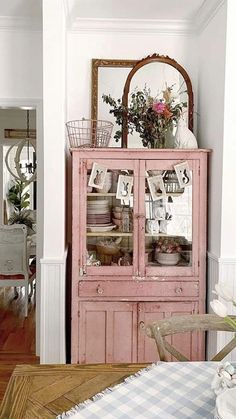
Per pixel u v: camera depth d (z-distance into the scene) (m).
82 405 1.06
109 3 2.51
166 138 2.58
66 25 2.64
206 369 1.28
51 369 1.29
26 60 2.87
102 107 2.80
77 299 2.44
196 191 2.47
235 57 2.27
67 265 2.72
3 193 6.23
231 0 2.23
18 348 3.09
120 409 1.04
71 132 2.76
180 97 2.80
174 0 2.48
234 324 1.02
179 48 2.87
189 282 2.48
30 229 4.96
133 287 2.46
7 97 2.88
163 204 2.47
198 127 2.84
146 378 1.21
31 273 4.06
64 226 2.47
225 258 2.32
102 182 2.42
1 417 1.03
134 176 2.43
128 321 2.46
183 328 1.48
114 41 2.83
